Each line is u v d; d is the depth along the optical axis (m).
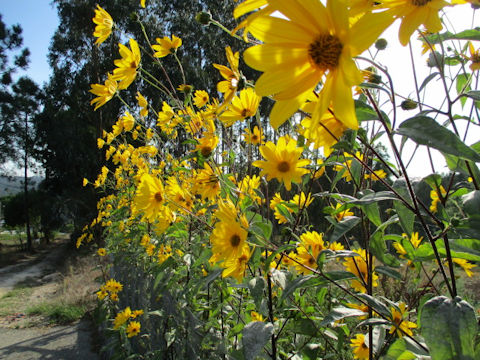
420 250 0.32
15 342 2.03
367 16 0.16
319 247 0.48
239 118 0.40
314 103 0.24
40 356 1.78
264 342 0.35
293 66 0.19
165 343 0.91
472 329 0.20
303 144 0.42
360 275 0.42
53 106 7.21
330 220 0.36
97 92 0.64
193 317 0.69
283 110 0.19
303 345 0.54
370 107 0.26
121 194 1.60
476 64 0.34
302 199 0.51
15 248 7.41
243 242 0.37
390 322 0.31
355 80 0.15
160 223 0.63
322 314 0.55
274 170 0.47
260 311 0.46
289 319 0.49
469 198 0.22
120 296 1.71
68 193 6.55
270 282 0.46
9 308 2.81
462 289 0.93
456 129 0.28
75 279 3.16
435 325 0.21
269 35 0.19
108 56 6.60
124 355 1.18
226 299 0.61
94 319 2.14
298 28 0.18
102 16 0.60
